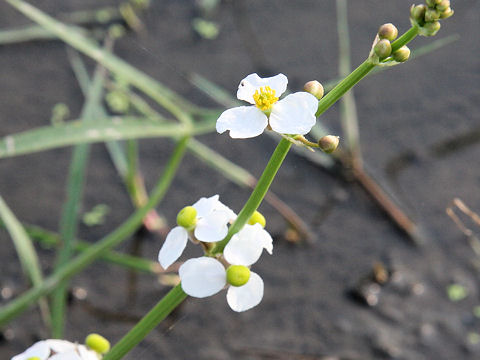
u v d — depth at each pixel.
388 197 0.44
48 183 0.44
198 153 0.41
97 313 0.38
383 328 0.39
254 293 0.19
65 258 0.34
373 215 0.44
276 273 0.41
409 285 0.41
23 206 0.42
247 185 0.44
